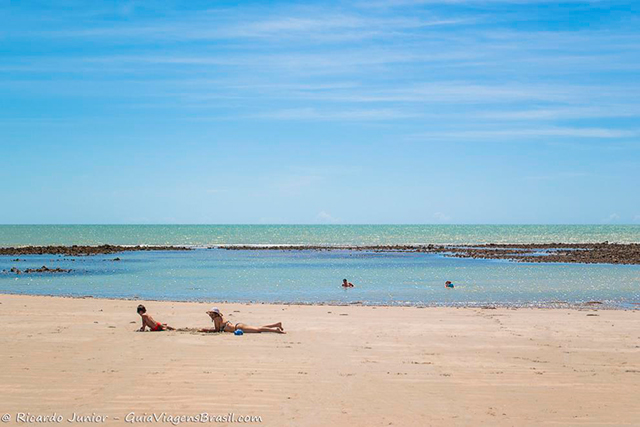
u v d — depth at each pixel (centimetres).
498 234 17100
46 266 4969
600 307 2378
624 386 1109
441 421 906
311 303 2542
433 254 7012
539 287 3231
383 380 1137
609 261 5438
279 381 1118
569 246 9144
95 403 977
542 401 1015
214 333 1664
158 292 3041
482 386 1102
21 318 1925
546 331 1705
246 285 3394
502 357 1351
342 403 988
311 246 9544
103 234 16050
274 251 7975
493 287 3238
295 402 990
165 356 1327
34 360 1277
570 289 3122
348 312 2139
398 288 3209
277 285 3397
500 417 930
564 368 1247
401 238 14100
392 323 1853
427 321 1897
